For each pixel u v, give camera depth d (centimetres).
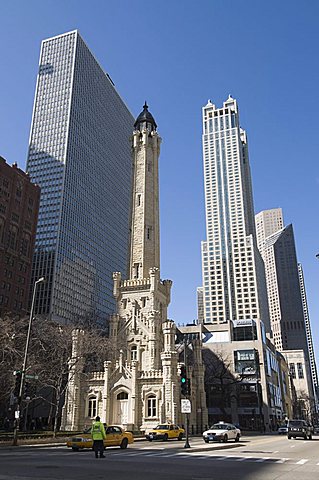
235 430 4838
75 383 6925
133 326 7619
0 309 11869
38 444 3944
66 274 17412
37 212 14212
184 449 3222
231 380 11938
